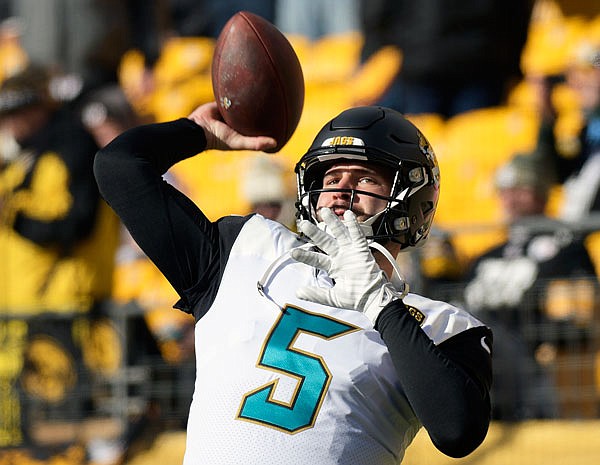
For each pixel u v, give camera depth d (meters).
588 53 27.78
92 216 25.33
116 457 23.64
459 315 11.29
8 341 24.62
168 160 12.09
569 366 22.11
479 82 28.36
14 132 25.61
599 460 21.28
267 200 24.66
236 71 12.71
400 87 29.41
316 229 10.59
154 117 29.28
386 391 10.91
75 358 24.44
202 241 11.52
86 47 30.97
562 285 22.31
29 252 25.12
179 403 24.11
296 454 10.53
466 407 10.27
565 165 26.55
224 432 10.69
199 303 11.46
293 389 10.73
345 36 31.97
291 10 32.38
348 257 10.58
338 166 11.80
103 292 25.48
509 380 22.06
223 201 28.48
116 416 24.12
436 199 12.33
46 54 31.16
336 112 30.45
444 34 28.30
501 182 24.45
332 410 10.70
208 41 32.09
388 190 11.78
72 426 24.19
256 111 12.74
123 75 31.67
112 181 11.53
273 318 11.09
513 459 21.69
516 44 28.38
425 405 10.29
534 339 22.28
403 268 22.92
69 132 25.66
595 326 22.11
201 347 11.27
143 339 24.42
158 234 11.41
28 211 25.12
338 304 10.61
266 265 11.44
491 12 28.05
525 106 27.58
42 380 24.45
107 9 31.22
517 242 22.84
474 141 27.67
